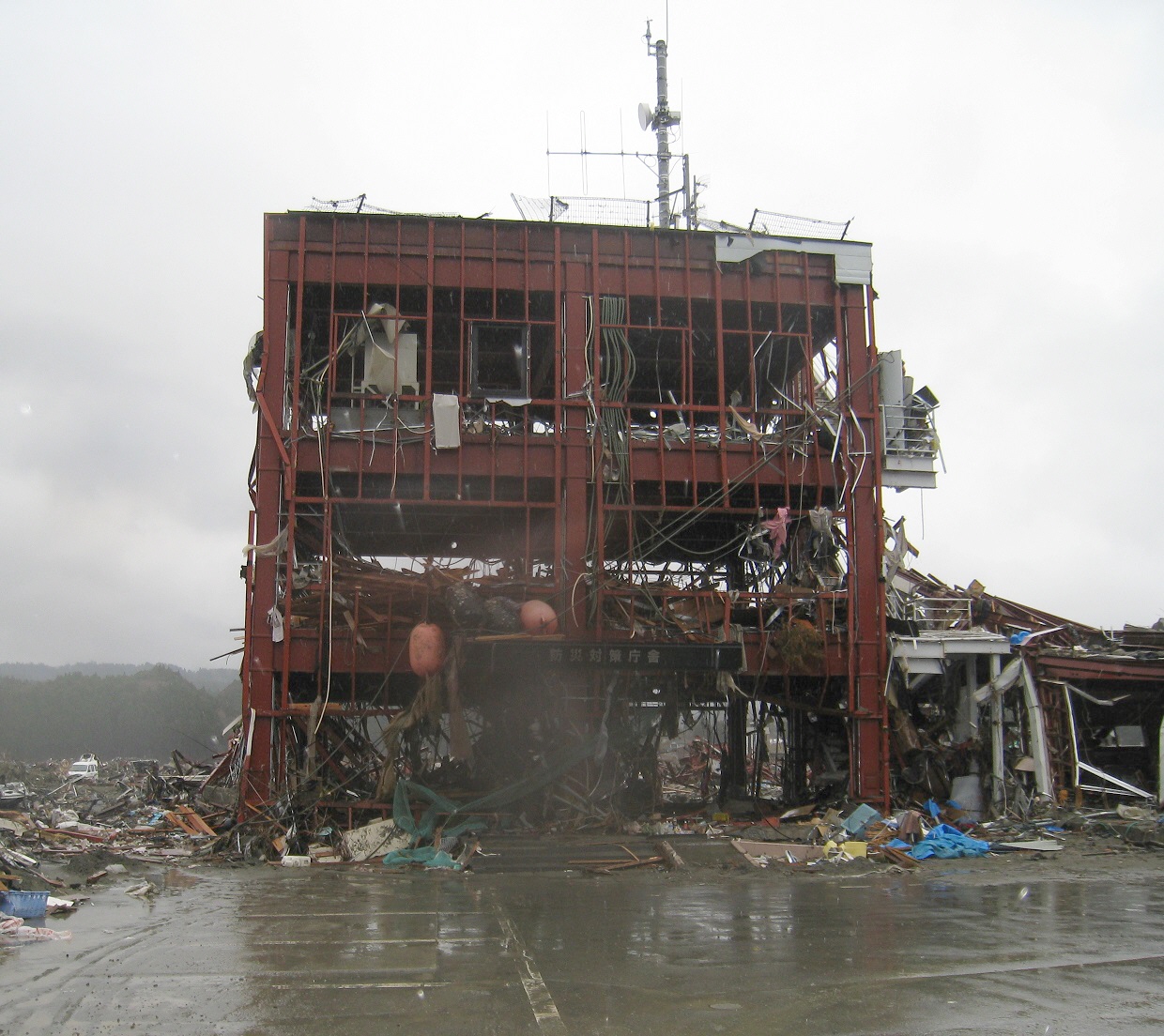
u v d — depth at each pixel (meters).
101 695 97.12
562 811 24.77
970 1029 8.72
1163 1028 8.76
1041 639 29.61
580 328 26.81
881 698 26.34
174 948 12.30
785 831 23.84
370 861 21.64
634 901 16.30
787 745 30.45
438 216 26.67
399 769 24.83
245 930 13.59
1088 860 21.47
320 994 10.06
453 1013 9.37
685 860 20.86
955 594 31.41
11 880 16.17
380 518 28.58
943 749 27.75
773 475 27.08
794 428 27.38
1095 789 27.05
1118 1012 9.27
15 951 12.07
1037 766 27.05
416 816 23.83
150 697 97.38
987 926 13.77
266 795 23.83
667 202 37.47
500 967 11.29
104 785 41.44
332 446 25.50
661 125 38.12
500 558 29.50
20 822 24.28
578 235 27.30
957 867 20.62
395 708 24.56
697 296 27.36
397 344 25.89
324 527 25.06
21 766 49.16
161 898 16.55
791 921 14.30
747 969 11.08
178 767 36.31
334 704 24.44
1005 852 22.44
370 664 24.78
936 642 27.31
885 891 17.39
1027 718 27.88
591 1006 9.61
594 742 24.34
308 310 27.72
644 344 29.67
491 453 25.97
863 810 23.75
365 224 26.41
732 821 25.70
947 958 11.62
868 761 26.09
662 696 26.94
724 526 30.14
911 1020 9.02
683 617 26.28
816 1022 9.00
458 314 28.02
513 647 23.44
